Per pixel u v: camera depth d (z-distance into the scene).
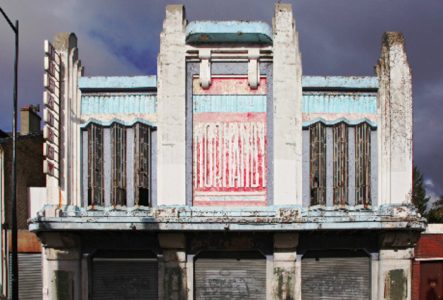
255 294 17.14
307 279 17.31
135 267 17.36
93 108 17.52
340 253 17.48
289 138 16.94
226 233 16.61
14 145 14.20
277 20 17.17
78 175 17.23
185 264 16.94
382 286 17.14
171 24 17.16
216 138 17.23
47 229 16.16
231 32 16.77
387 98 17.41
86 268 17.20
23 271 18.55
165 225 16.06
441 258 20.00
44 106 15.78
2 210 18.77
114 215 16.64
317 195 17.17
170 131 16.92
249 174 17.14
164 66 17.03
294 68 17.09
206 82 17.20
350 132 17.61
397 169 17.22
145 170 17.23
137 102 17.50
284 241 16.83
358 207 17.30
